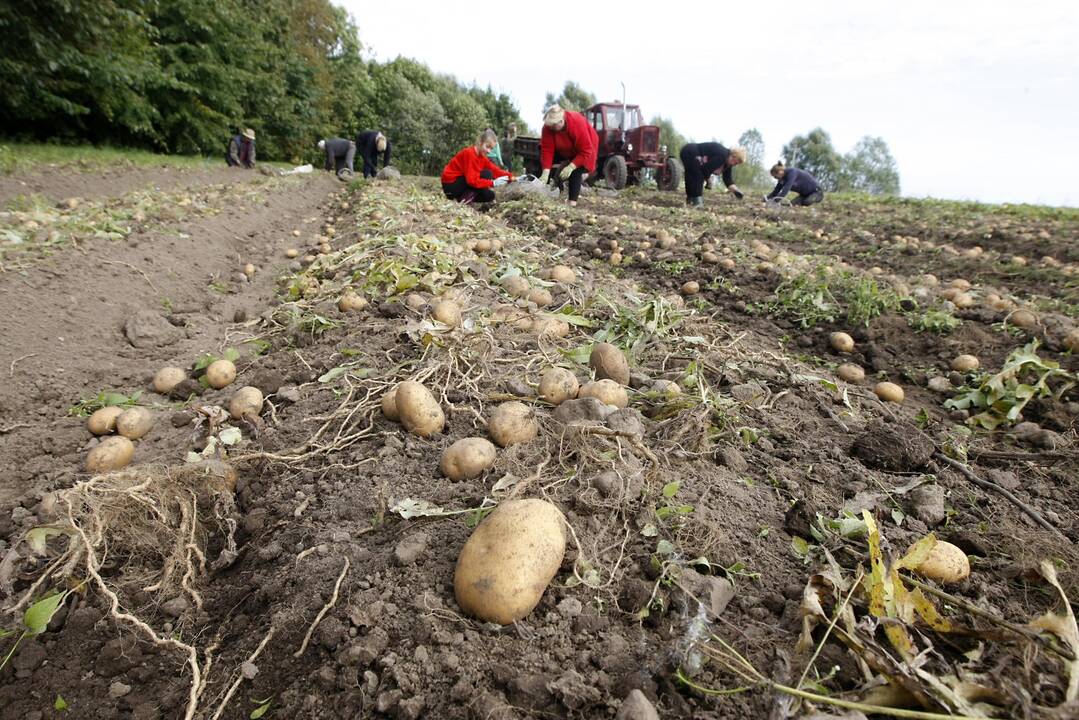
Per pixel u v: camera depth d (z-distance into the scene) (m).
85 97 17.84
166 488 2.73
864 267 8.74
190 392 4.31
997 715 1.62
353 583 2.30
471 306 5.13
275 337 5.28
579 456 2.84
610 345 3.80
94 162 14.58
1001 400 4.12
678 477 2.85
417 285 5.57
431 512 2.57
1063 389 4.17
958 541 2.62
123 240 7.25
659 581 2.21
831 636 2.02
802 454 3.28
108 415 3.83
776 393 4.14
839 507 2.79
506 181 16.91
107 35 16.36
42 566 2.70
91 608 2.49
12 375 4.25
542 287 5.95
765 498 2.83
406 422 3.27
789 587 2.26
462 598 2.08
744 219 13.38
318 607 2.24
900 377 4.96
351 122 39.06
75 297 5.48
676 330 4.91
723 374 4.19
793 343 5.63
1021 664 1.85
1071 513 2.95
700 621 2.00
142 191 11.73
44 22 15.08
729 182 18.23
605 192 18.39
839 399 4.12
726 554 2.42
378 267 6.08
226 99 23.55
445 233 8.25
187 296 6.61
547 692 1.83
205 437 3.68
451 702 1.83
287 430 3.62
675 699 1.81
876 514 2.74
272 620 2.26
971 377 4.73
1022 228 11.20
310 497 2.93
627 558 2.36
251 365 4.70
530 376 3.88
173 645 2.33
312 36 36.78
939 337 5.41
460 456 2.84
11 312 4.86
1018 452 3.49
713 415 3.46
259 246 9.71
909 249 9.50
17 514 3.01
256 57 26.52
